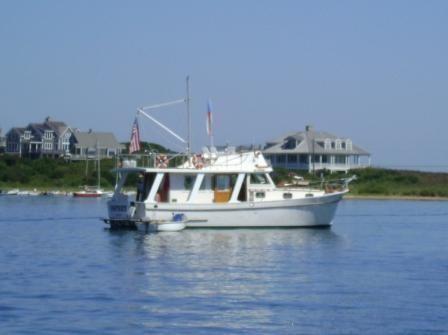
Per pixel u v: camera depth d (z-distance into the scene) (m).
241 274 50.44
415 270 52.94
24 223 90.50
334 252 62.28
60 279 48.25
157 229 73.25
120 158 109.06
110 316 38.44
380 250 64.50
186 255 59.09
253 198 76.25
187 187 75.19
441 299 42.84
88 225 87.06
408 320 38.22
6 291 44.12
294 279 48.75
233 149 77.00
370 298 43.03
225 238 69.25
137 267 53.19
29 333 35.22
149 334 35.44
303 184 85.44
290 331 36.22
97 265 54.16
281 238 70.25
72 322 37.19
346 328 36.81
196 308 40.31
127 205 75.44
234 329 36.44
